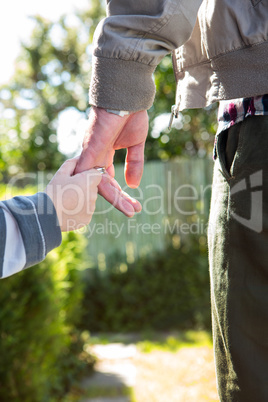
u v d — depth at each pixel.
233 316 0.98
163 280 5.75
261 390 0.94
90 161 1.11
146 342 5.02
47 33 10.32
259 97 0.97
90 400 3.46
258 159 0.96
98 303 5.89
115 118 1.10
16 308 2.59
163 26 1.05
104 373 4.14
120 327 5.77
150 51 1.07
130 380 3.87
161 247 5.89
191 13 1.06
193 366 3.95
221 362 1.04
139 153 1.30
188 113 7.04
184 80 1.19
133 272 5.90
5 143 7.84
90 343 4.71
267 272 0.95
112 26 1.07
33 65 10.39
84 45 10.34
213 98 1.06
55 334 3.13
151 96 1.12
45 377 2.95
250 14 0.98
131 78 1.07
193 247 5.78
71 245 4.25
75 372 3.93
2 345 2.51
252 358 0.96
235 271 0.99
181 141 7.19
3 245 0.78
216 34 1.02
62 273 3.45
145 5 1.06
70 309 4.12
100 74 1.08
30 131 8.90
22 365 2.65
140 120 1.23
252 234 0.96
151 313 5.77
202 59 1.13
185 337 5.23
